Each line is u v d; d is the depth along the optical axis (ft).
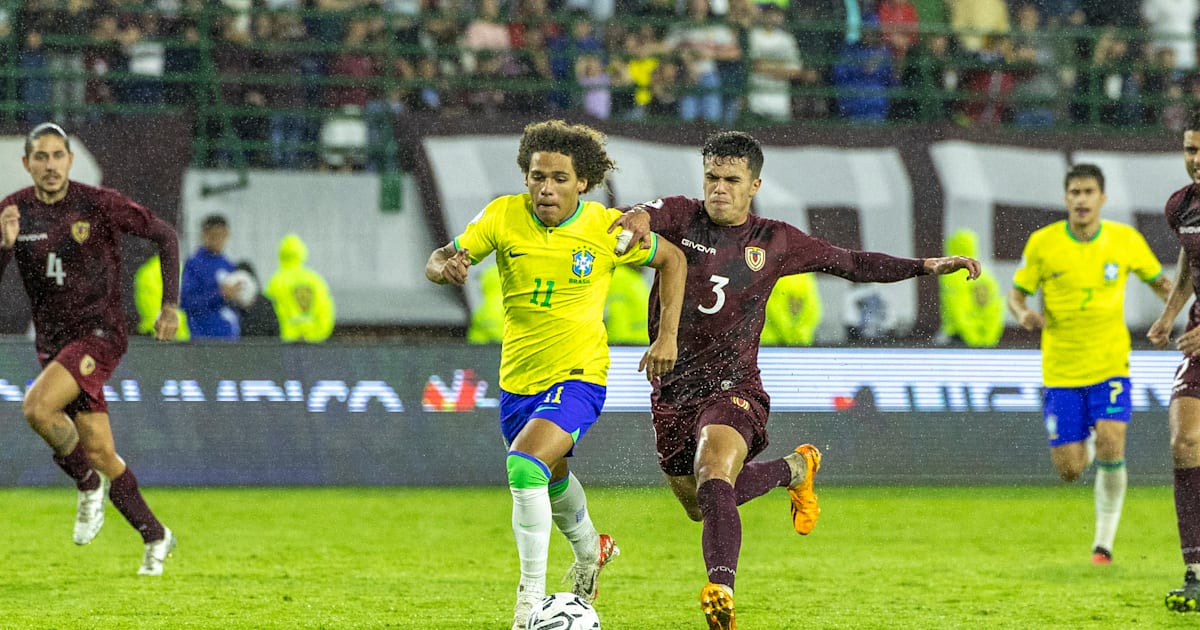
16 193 81.41
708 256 62.54
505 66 166.91
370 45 163.12
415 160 151.84
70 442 78.64
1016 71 175.11
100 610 67.72
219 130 158.61
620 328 142.72
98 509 80.89
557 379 59.21
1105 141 157.48
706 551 55.72
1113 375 95.14
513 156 153.28
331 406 129.59
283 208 149.89
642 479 128.26
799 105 171.42
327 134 160.86
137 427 126.21
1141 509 119.96
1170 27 183.52
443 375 131.34
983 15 180.04
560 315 58.95
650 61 167.94
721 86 169.78
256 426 128.16
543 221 58.54
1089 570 86.43
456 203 150.82
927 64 170.09
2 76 154.40
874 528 106.52
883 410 132.36
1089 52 178.09
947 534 103.60
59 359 79.36
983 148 155.02
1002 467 133.49
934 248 151.64
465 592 75.36
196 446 127.13
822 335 147.33
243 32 161.99
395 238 150.92
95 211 81.25
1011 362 135.23
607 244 58.80
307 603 70.79
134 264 138.21
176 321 84.07
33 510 109.50
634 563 88.07
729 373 62.49
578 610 54.39
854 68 172.55
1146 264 96.43
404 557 89.45
